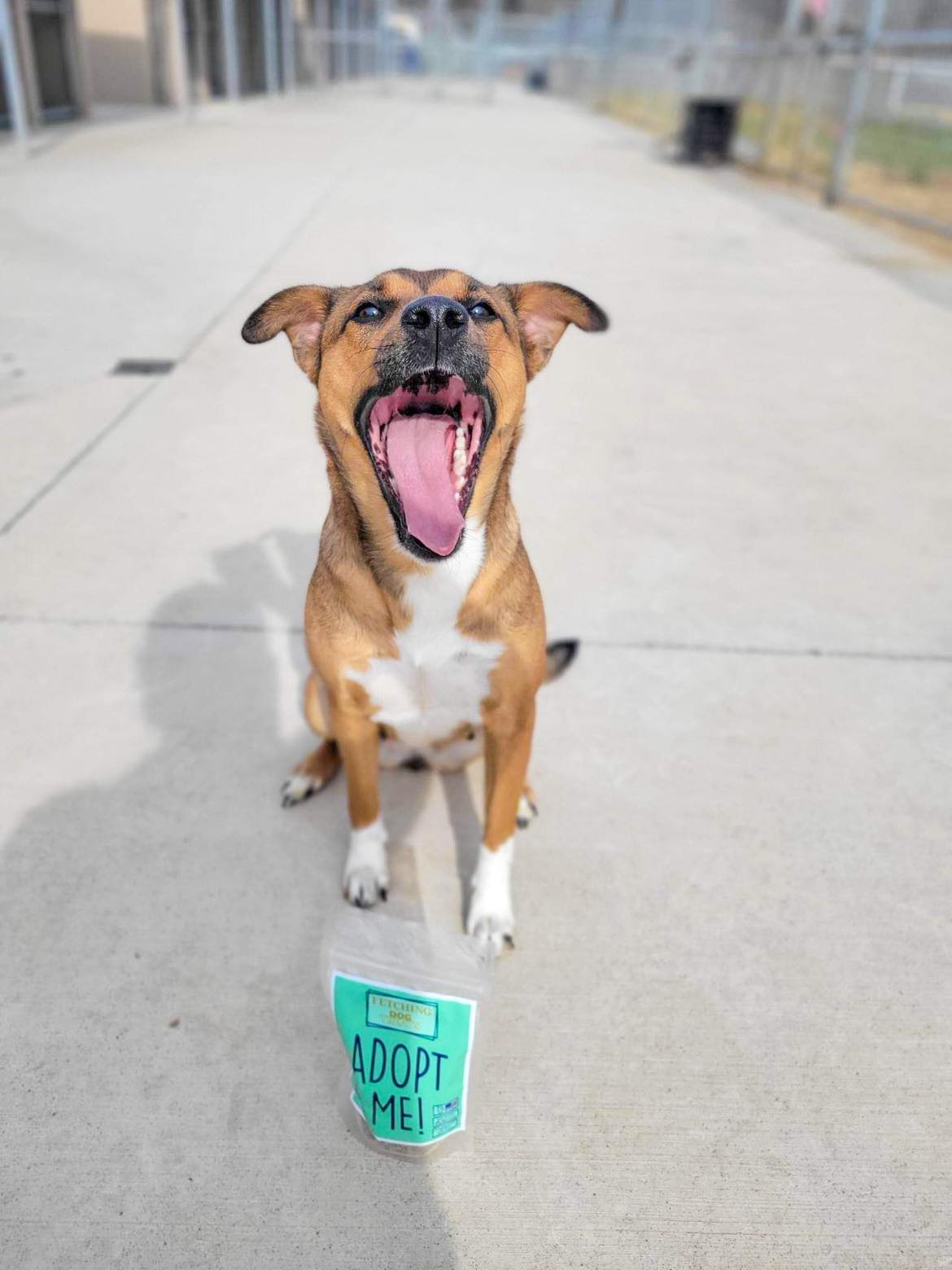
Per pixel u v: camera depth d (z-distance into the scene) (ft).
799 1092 2.62
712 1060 2.69
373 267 10.61
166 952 2.98
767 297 10.41
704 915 3.17
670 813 3.59
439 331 2.65
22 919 3.07
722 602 4.90
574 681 4.30
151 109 27.43
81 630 4.53
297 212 13.51
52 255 10.62
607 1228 2.28
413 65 62.85
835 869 3.37
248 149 20.03
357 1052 2.33
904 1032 2.80
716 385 7.89
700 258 11.96
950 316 9.92
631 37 36.35
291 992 2.86
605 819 3.56
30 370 7.55
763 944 3.07
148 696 4.13
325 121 27.86
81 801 3.56
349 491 2.84
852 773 3.82
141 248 11.07
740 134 24.43
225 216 12.98
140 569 5.03
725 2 25.31
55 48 21.50
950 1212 2.34
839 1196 2.37
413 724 3.10
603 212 14.67
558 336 3.30
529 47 59.11
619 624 4.69
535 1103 2.56
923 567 5.27
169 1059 2.65
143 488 5.84
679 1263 2.22
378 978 2.32
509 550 2.88
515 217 13.94
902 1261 2.24
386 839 3.43
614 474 6.28
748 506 5.89
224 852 3.38
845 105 20.47
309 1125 2.49
